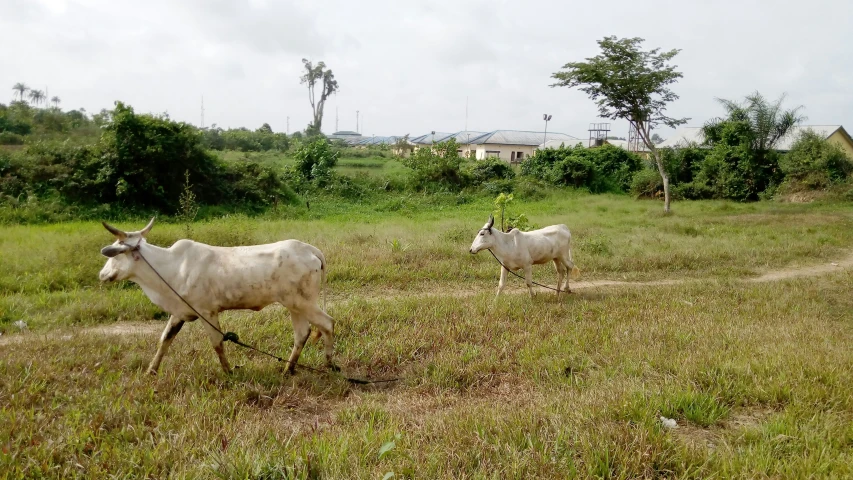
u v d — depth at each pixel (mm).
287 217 20766
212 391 5191
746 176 30922
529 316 8094
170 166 19609
